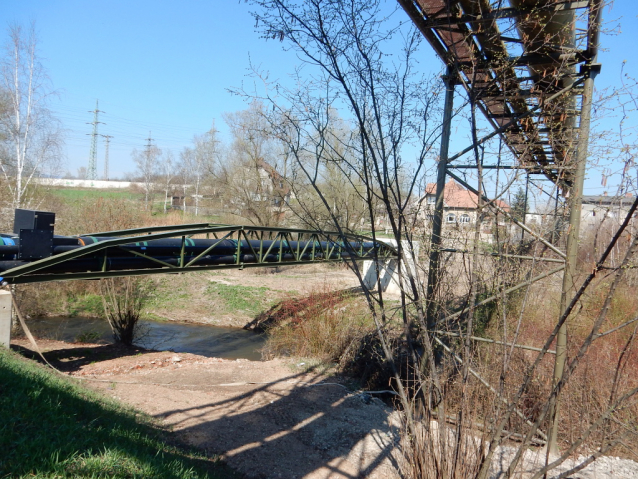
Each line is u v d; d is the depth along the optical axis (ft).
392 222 13.12
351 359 35.94
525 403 21.50
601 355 26.21
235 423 25.31
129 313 45.96
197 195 133.59
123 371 34.35
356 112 12.09
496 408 13.58
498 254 13.15
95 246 25.25
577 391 22.85
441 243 15.51
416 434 14.60
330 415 27.30
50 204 69.26
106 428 16.72
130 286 47.06
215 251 34.19
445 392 15.42
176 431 23.29
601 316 11.14
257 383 32.32
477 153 12.60
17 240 23.66
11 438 12.50
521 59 18.61
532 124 17.69
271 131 13.74
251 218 78.23
